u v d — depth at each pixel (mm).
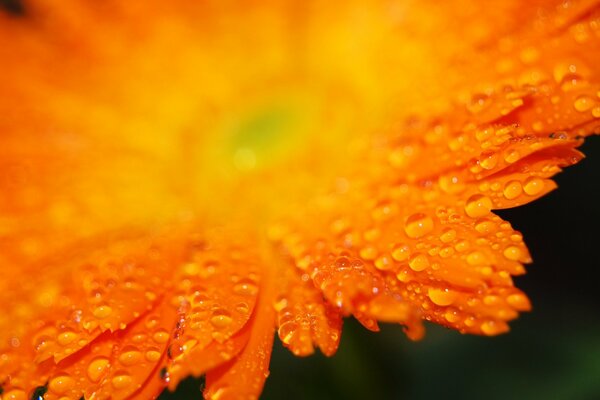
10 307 106
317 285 93
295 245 107
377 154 115
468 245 91
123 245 117
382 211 101
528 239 136
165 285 104
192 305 95
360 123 135
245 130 145
